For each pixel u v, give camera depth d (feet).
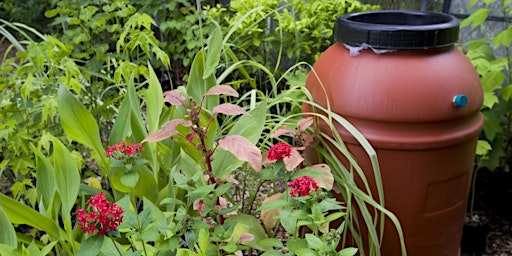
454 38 4.25
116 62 6.33
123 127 4.92
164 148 4.77
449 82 4.09
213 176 4.12
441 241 4.70
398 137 4.09
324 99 4.46
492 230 6.42
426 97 4.00
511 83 6.30
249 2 7.87
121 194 4.64
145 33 5.81
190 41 9.25
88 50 6.12
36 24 15.07
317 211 3.25
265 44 8.64
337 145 4.30
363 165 4.33
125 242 4.25
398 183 4.28
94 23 5.85
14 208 3.67
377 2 8.64
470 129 4.32
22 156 5.44
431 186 4.34
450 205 4.57
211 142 4.54
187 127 4.44
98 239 2.89
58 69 5.95
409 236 4.53
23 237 4.28
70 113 4.15
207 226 3.33
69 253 3.96
